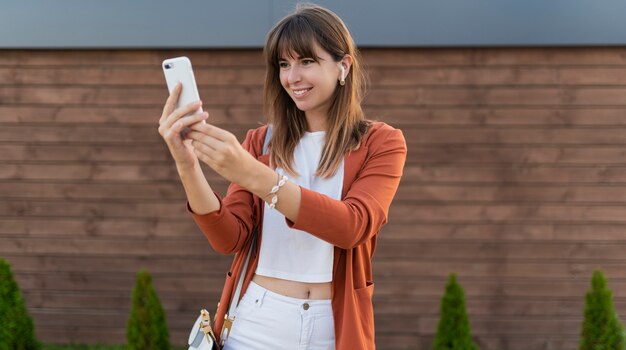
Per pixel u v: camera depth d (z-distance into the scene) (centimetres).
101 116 452
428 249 443
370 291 188
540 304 440
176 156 163
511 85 437
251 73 445
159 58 448
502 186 440
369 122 196
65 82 451
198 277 453
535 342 441
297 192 162
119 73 450
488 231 441
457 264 443
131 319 406
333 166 186
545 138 437
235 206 193
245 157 156
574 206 438
